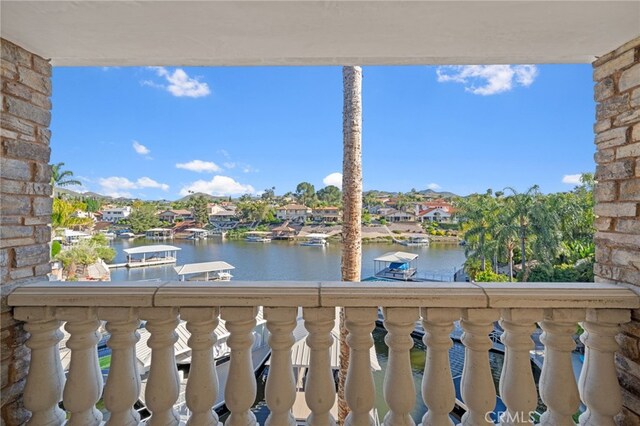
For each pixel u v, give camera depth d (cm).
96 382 112
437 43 132
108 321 108
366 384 107
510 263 724
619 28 115
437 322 106
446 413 106
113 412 108
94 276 1098
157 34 123
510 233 678
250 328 109
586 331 113
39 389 109
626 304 107
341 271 515
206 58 146
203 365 108
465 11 108
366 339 108
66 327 108
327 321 107
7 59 119
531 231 630
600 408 108
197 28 119
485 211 789
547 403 109
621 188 122
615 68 128
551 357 109
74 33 120
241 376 108
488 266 766
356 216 506
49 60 140
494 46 134
